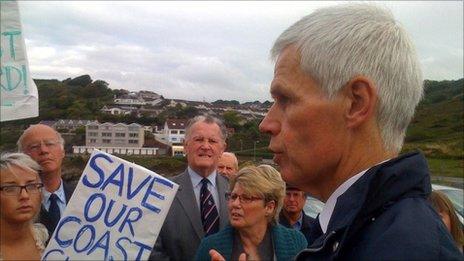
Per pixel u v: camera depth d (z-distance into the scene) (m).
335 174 1.34
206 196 4.30
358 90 1.28
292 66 1.35
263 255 3.35
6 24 2.62
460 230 3.69
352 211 1.21
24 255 2.94
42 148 4.14
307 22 1.36
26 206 2.93
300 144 1.34
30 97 2.67
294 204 4.71
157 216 2.58
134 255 2.55
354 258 1.17
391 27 1.32
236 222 3.35
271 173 3.43
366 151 1.31
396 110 1.29
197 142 4.34
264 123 1.43
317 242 1.30
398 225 1.11
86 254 2.56
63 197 4.25
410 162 1.22
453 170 40.22
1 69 2.62
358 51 1.28
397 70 1.28
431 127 68.31
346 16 1.32
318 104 1.31
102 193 2.62
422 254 1.05
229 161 5.53
